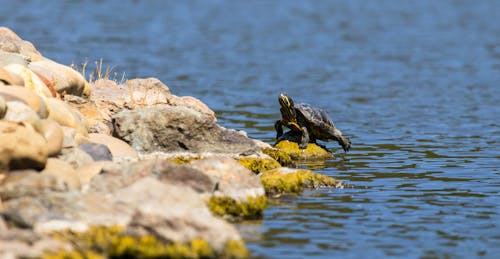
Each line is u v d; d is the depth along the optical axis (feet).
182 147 54.60
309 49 172.55
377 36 202.90
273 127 78.95
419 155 63.26
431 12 275.39
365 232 39.70
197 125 54.85
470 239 38.78
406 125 81.10
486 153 64.18
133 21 221.46
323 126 63.41
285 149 62.28
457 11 279.28
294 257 35.37
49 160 41.60
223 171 43.57
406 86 117.08
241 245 34.58
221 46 173.17
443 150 65.77
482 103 98.94
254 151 55.62
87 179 41.60
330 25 230.07
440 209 44.75
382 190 49.60
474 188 50.55
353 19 249.96
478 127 79.56
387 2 311.27
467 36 204.13
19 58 53.93
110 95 62.28
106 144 50.60
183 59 146.61
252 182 43.42
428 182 52.39
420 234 39.55
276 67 139.95
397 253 36.45
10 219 34.27
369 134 75.10
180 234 33.78
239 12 264.11
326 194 47.80
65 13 231.91
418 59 155.94
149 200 36.73
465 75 131.54
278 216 42.27
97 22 212.43
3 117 42.27
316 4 298.35
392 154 63.77
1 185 38.17
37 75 53.06
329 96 106.32
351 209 44.29
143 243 33.19
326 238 38.45
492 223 41.78
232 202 41.50
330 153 62.90
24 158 39.88
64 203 35.99
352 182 52.11
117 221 35.73
